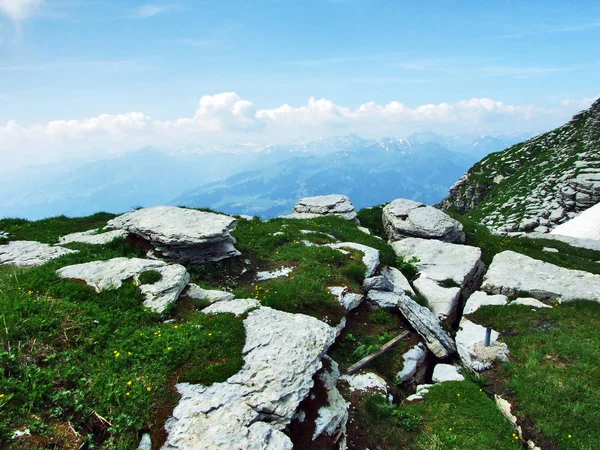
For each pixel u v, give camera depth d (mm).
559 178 69500
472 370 17141
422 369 17953
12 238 25203
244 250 24594
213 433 9453
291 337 13094
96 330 12867
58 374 10414
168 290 16109
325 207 38656
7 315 11859
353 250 25359
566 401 14141
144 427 9734
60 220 31484
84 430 9266
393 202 37469
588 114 97000
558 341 17703
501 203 75750
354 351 17156
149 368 11531
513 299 22375
